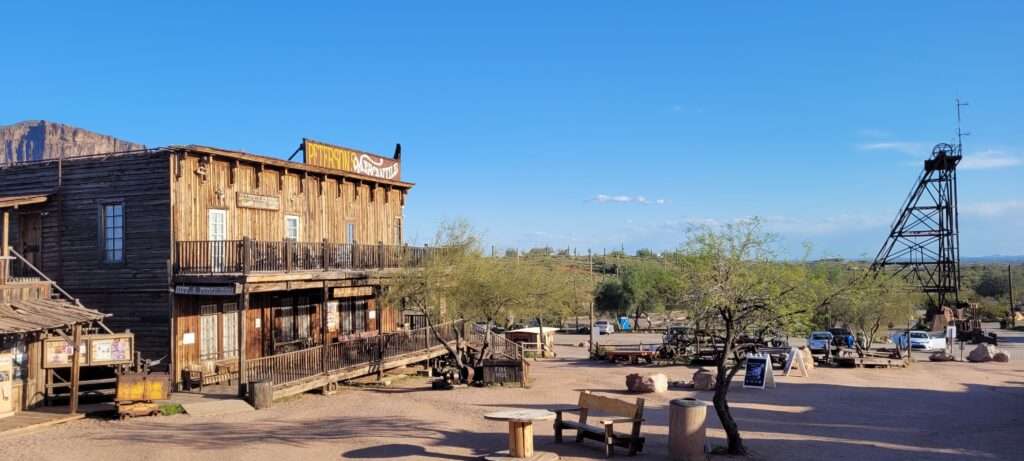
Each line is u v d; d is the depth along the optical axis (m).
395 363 27.50
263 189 26.62
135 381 18.84
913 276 63.28
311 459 14.62
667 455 14.94
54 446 15.45
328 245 25.23
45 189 24.61
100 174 23.80
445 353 31.08
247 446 15.64
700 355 36.84
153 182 22.95
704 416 14.55
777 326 15.69
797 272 15.71
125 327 23.11
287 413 19.86
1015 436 17.84
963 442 17.05
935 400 24.14
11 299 18.89
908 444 16.77
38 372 19.22
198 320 23.58
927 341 49.09
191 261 22.64
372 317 33.59
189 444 15.79
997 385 28.70
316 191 29.56
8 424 17.14
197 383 22.47
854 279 33.91
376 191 33.59
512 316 28.91
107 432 16.98
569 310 35.19
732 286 15.26
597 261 108.19
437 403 21.78
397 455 14.94
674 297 16.34
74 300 20.66
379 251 28.36
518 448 14.27
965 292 86.44
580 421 16.28
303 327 28.75
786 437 17.33
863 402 23.47
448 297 26.70
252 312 26.03
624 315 76.38
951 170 58.22
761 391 26.05
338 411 20.23
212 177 24.33
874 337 45.81
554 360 40.91
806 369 33.03
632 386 25.31
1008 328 69.25
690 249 15.74
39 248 24.55
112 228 23.56
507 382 26.52
